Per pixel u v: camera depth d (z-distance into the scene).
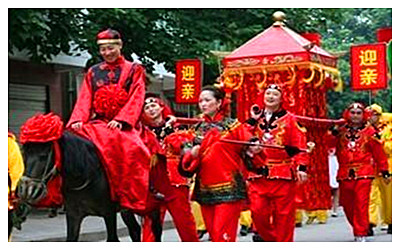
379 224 12.16
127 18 13.41
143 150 7.08
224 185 6.87
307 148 8.14
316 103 11.23
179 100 12.80
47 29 12.18
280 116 8.11
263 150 7.42
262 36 11.25
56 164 6.53
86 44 13.38
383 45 11.63
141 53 14.49
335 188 14.87
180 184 8.24
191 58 14.73
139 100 7.25
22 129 6.49
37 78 15.90
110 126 7.04
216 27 15.13
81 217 6.97
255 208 7.96
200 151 6.96
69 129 7.20
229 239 6.87
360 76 11.77
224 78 11.24
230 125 6.95
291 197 8.02
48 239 11.03
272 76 10.95
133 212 7.33
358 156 9.97
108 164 6.94
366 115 10.06
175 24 14.85
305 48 10.69
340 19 16.89
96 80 7.37
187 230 8.38
